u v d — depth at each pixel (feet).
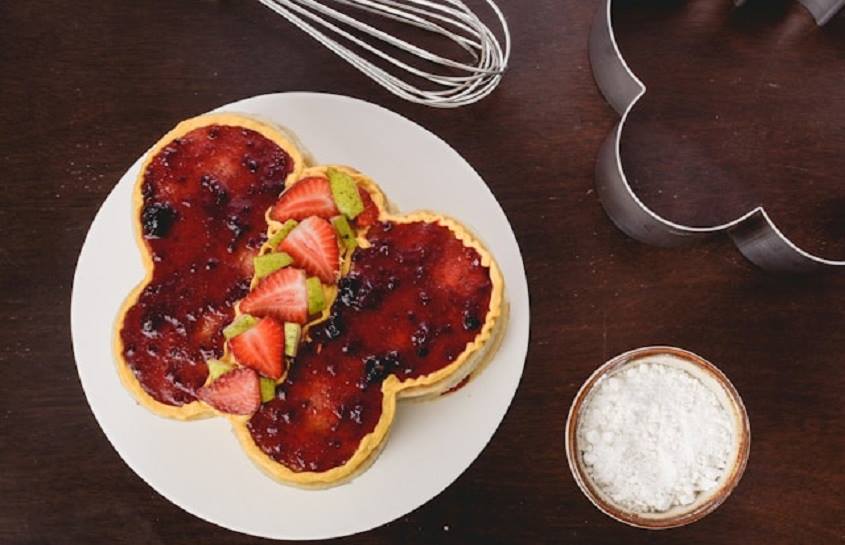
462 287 2.76
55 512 2.97
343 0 3.01
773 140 3.15
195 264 2.76
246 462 2.89
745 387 3.05
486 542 3.00
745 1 3.18
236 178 2.79
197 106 3.06
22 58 3.06
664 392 2.97
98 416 2.89
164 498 2.98
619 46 3.17
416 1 2.99
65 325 3.00
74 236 3.02
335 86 3.07
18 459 2.97
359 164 2.97
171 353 2.73
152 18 3.07
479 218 2.96
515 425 3.01
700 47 3.18
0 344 3.00
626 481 2.95
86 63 3.06
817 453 3.04
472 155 3.07
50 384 2.99
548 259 3.05
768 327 3.06
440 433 2.92
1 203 3.03
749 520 3.03
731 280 3.07
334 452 2.71
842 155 3.15
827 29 3.19
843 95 3.17
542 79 3.09
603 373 2.92
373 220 2.79
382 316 2.74
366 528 2.89
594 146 3.08
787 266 3.02
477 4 3.10
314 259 2.72
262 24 3.08
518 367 2.92
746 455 2.89
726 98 3.16
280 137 2.81
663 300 3.06
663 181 3.11
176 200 2.78
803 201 3.12
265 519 2.89
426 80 3.10
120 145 3.05
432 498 2.97
